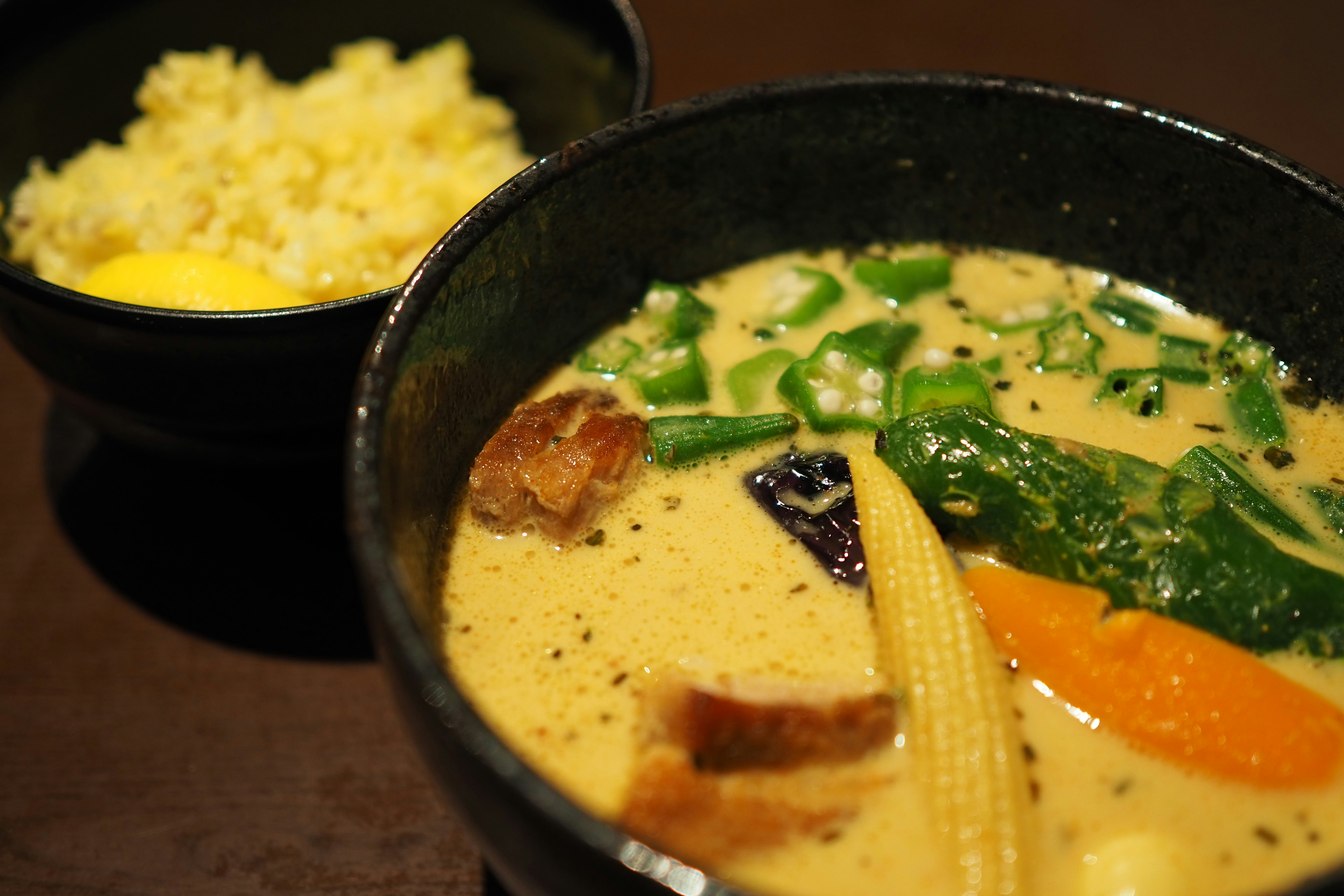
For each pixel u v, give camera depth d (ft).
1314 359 1.17
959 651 1.02
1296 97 1.63
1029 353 1.23
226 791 1.18
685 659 1.06
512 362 1.17
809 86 1.18
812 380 1.18
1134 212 1.21
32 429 1.39
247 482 1.34
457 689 0.90
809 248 1.29
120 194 1.36
